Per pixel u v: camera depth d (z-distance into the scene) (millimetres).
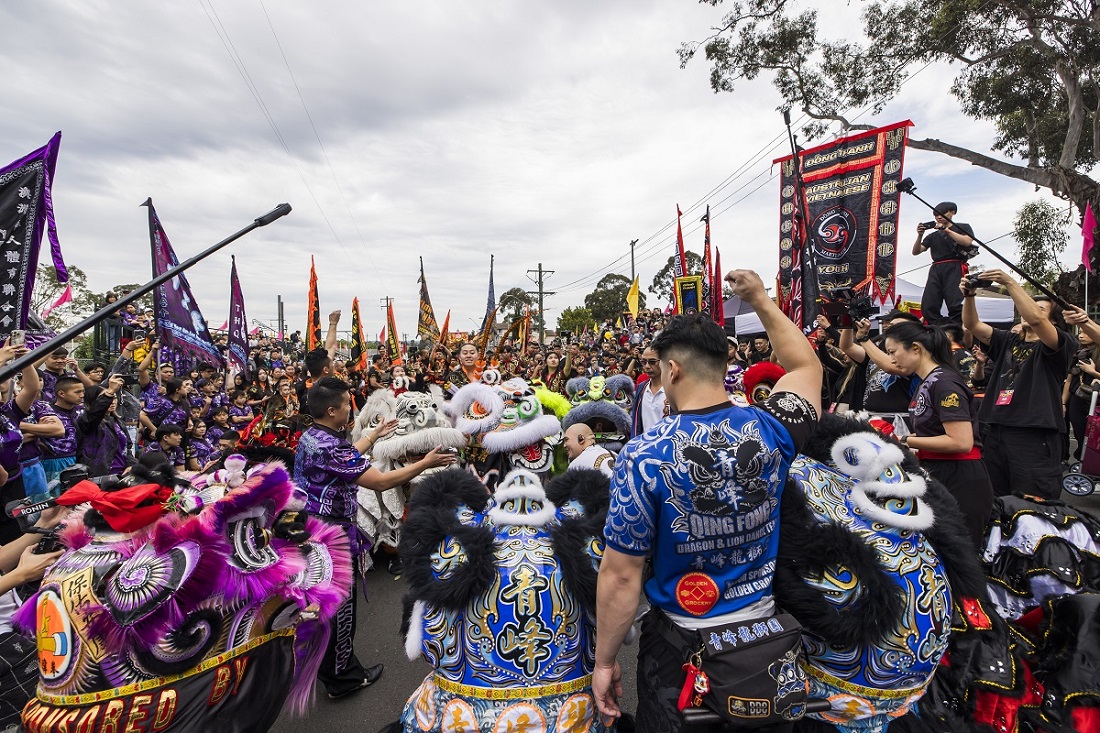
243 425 8531
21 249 4406
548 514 2195
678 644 1851
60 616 1920
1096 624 2477
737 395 3248
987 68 15070
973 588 2170
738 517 1792
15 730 2371
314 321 11992
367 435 3537
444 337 12008
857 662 2029
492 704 2059
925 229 4523
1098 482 6223
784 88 15711
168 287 8828
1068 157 13664
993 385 4551
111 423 6004
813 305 5078
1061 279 8133
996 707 2418
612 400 5727
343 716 3314
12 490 4402
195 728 2020
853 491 2115
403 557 2172
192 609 2033
